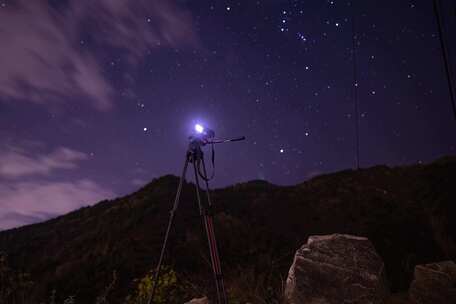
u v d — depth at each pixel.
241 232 13.80
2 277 7.67
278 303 4.94
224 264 11.19
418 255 9.91
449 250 9.86
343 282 4.35
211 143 4.10
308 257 4.71
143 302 6.68
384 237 11.46
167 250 12.52
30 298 7.77
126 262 11.94
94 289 10.59
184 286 7.48
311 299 4.32
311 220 15.80
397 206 14.05
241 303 5.29
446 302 3.84
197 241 13.06
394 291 7.75
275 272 9.16
